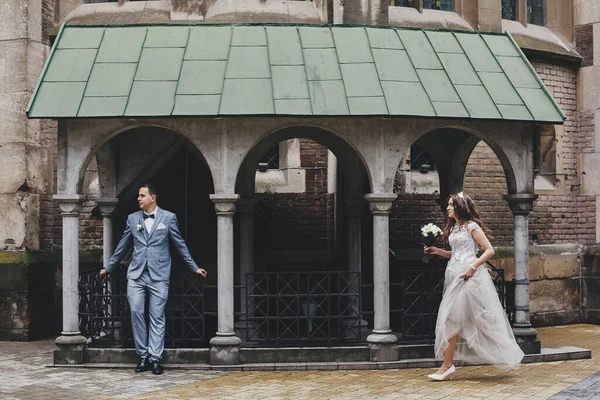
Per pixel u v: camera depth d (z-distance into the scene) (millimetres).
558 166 12594
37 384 7328
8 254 10750
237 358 8125
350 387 7145
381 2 10844
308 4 11109
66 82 8227
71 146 8312
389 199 8305
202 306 8438
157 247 8148
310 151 11297
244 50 8625
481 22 11852
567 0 12844
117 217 10523
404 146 8398
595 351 9523
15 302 10648
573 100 12805
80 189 8406
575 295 12625
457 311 7473
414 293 8711
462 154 10266
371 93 8188
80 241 11344
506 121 8328
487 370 8078
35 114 7891
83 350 8328
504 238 12164
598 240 12594
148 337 8344
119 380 7508
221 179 8234
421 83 8445
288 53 8594
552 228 12539
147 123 8250
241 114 7844
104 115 7879
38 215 11102
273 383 7332
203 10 10773
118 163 9852
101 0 11422
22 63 10945
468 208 7691
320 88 8203
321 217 11258
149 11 10984
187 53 8578
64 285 8367
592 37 12656
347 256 10539
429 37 9117
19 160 10898
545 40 12539
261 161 11484
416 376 7719
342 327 9852
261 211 11117
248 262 9883
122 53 8562
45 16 11273
